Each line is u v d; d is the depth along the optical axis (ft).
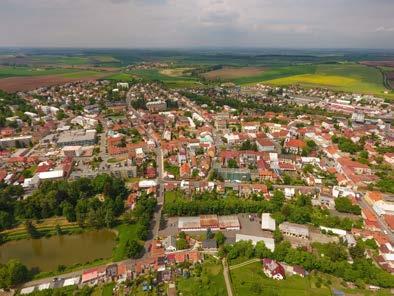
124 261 544.62
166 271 507.30
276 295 461.37
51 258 571.69
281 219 639.35
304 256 520.42
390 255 535.19
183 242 572.10
